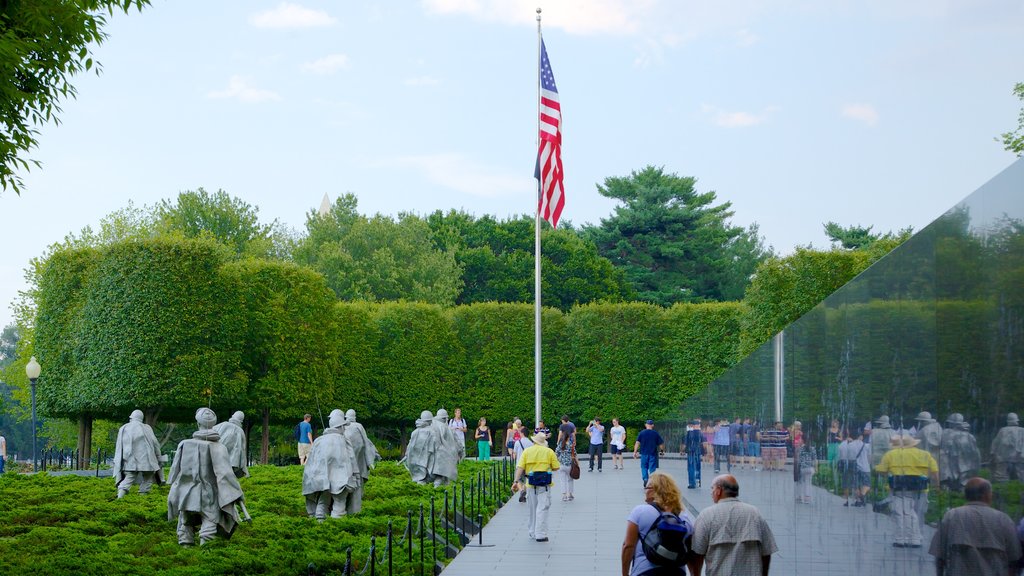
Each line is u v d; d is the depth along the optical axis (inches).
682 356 2444.6
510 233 3595.0
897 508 319.9
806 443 477.1
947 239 275.0
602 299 3238.2
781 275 2260.1
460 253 3447.3
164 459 1114.7
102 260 1980.8
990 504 236.8
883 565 336.8
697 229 3351.4
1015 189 225.9
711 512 399.2
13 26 555.8
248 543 717.9
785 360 539.8
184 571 593.0
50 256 2095.2
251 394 2112.5
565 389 2458.2
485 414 2434.8
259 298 2119.8
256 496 1042.1
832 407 422.0
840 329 408.5
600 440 1776.6
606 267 3326.8
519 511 1122.7
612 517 1059.3
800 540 489.7
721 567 392.8
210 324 1979.6
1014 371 224.7
